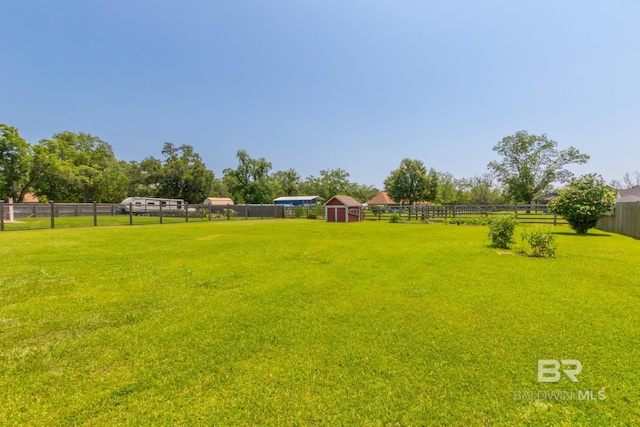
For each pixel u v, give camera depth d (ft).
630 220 33.71
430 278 15.83
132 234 38.86
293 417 5.71
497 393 6.36
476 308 11.33
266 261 20.80
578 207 36.01
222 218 89.45
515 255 22.29
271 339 9.00
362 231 44.27
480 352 8.05
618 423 5.46
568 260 20.10
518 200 117.08
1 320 10.41
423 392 6.42
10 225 51.42
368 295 13.12
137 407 6.04
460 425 5.49
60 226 51.31
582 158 106.52
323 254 23.52
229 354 8.13
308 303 12.18
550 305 11.51
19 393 6.47
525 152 113.60
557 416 5.67
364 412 5.83
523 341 8.64
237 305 12.00
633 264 18.60
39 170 95.25
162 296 13.16
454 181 178.09
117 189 134.31
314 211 100.22
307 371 7.27
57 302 12.28
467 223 58.44
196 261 20.80
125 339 9.05
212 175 146.30
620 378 6.81
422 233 40.75
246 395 6.39
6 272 17.37
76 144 123.34
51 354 8.15
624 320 10.03
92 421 5.64
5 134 86.74
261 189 165.78
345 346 8.49
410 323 10.05
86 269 18.21
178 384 6.81
